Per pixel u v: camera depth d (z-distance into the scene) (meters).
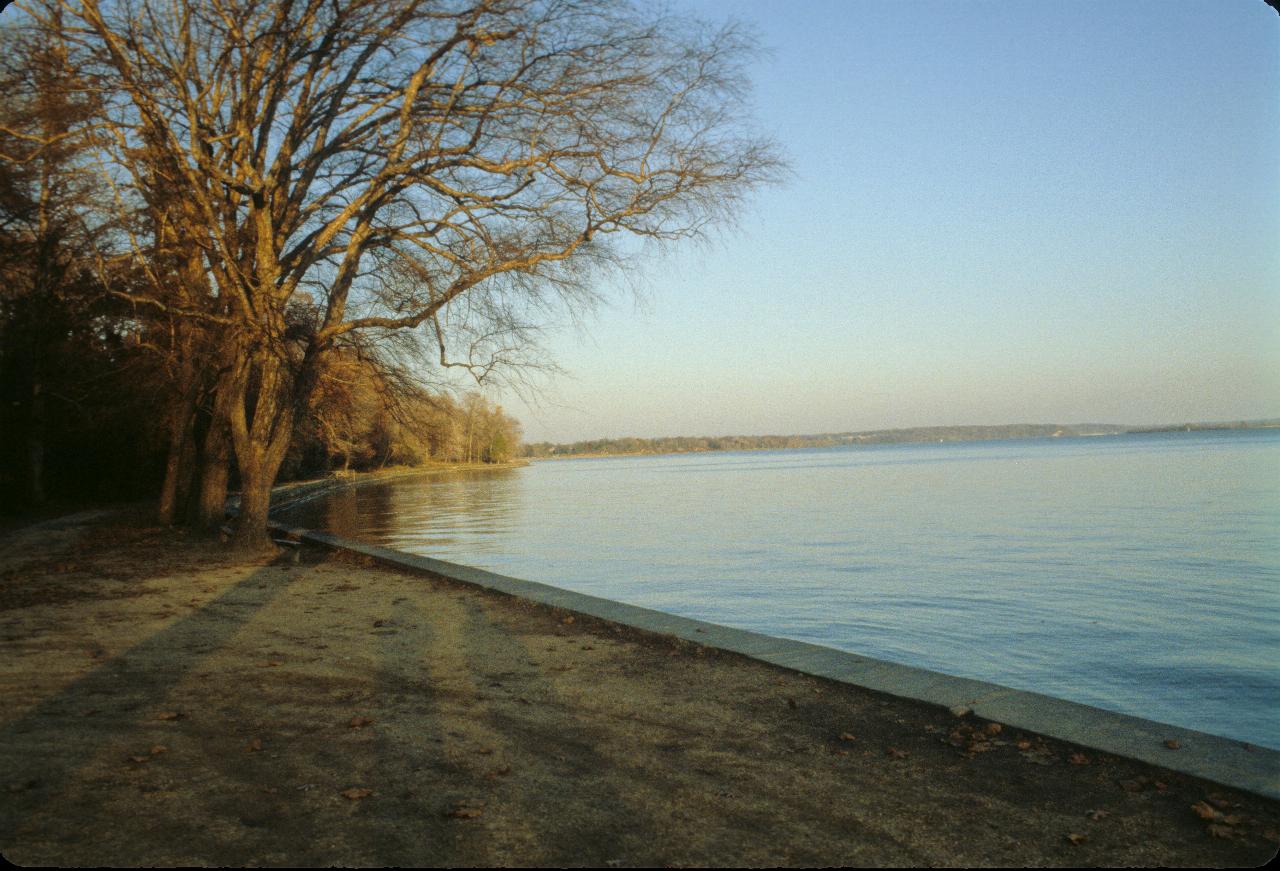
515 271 16.22
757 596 16.80
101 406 31.28
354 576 13.70
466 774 4.90
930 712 6.00
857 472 94.50
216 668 7.48
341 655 7.99
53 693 6.64
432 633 9.03
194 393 22.73
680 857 3.87
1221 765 4.70
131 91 13.86
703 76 14.37
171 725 5.80
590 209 15.23
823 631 13.50
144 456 38.28
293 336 18.28
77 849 3.89
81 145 14.38
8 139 14.23
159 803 4.45
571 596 10.80
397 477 113.19
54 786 4.68
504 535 30.45
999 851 3.93
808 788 4.70
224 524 21.12
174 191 15.64
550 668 7.45
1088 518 32.25
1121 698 9.82
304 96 16.94
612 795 4.60
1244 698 9.75
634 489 70.88
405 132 15.39
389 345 18.56
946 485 59.75
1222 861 3.78
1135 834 4.07
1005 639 12.90
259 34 14.51
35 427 32.25
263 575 13.89
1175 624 13.91
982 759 5.09
